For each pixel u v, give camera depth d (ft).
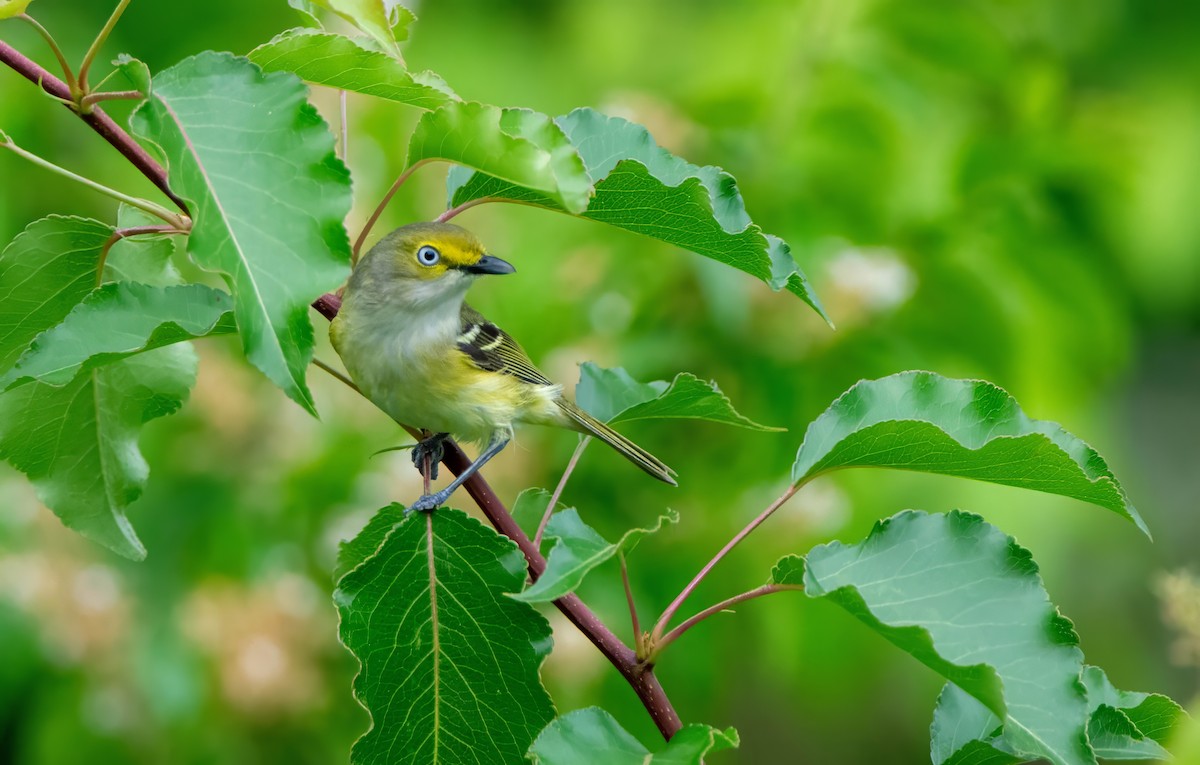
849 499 35.22
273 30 41.47
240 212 14.65
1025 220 35.04
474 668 17.87
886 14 35.35
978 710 18.69
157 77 15.49
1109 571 51.88
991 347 34.73
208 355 35.50
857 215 35.32
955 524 17.11
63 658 33.04
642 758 15.55
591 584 33.14
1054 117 36.63
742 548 34.12
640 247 34.09
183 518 34.04
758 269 17.75
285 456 34.81
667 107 34.78
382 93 17.65
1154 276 48.83
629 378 22.80
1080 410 39.47
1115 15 46.75
